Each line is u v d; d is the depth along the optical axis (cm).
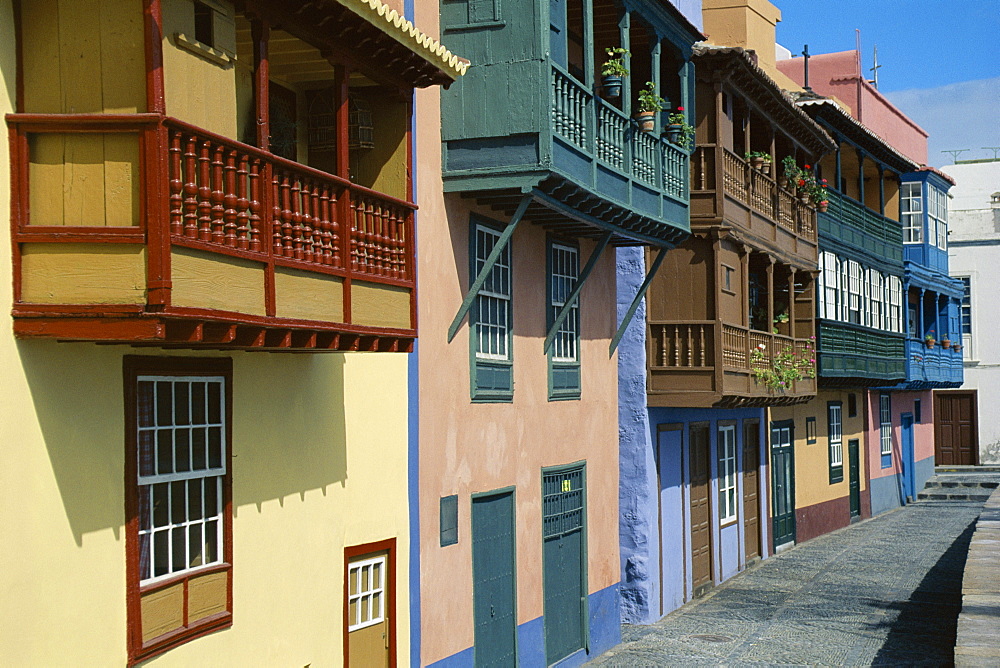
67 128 700
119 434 796
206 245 734
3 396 699
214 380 908
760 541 2536
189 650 865
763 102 2120
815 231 2528
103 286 697
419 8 1259
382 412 1165
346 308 921
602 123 1435
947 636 1780
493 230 1409
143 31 711
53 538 735
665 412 1973
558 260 1598
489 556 1387
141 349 816
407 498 1206
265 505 972
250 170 800
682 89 1742
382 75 1023
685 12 2073
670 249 1778
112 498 787
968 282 4438
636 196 1533
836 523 3162
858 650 1689
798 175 2366
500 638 1410
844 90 3456
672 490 1998
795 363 2286
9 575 701
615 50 1520
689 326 1862
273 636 977
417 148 1237
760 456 2541
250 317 781
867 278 3080
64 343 748
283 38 960
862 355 2916
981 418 4434
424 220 1248
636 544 1875
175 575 858
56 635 735
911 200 3691
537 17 1264
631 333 1884
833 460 3164
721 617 1938
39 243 703
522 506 1473
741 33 2636
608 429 1766
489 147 1278
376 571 1162
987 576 1619
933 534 3053
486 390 1380
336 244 916
